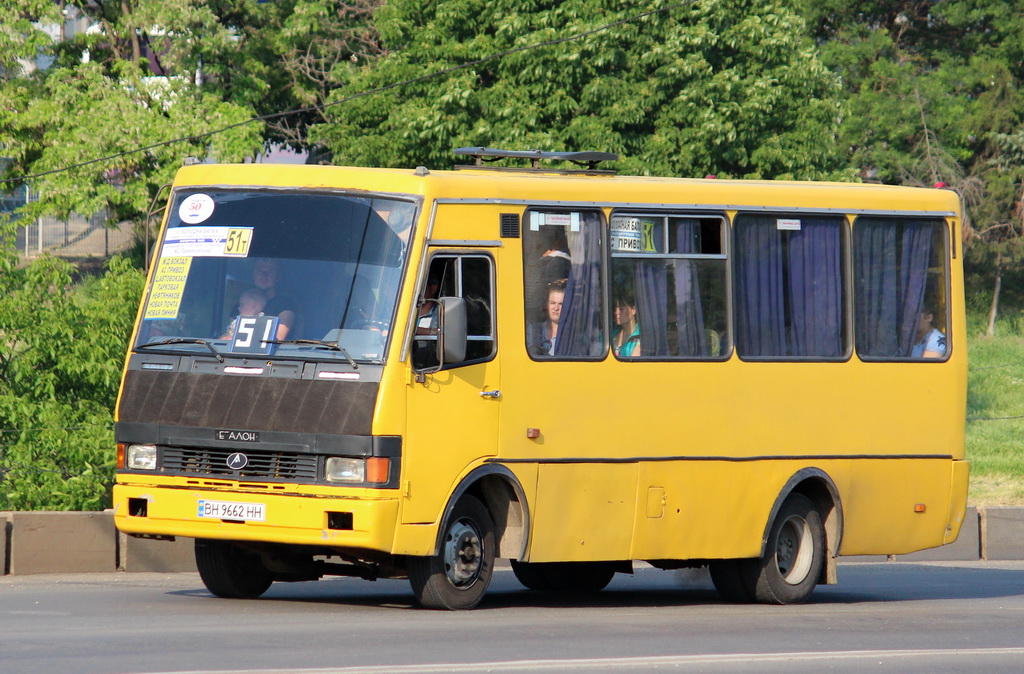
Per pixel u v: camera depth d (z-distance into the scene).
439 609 36.38
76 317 70.00
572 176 40.94
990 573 61.09
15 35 111.31
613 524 38.69
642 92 94.94
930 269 45.56
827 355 43.25
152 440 35.31
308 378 34.41
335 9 126.81
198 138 105.81
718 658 29.91
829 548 43.50
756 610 40.81
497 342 36.50
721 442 40.81
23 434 65.69
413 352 34.66
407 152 96.69
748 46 96.44
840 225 43.81
